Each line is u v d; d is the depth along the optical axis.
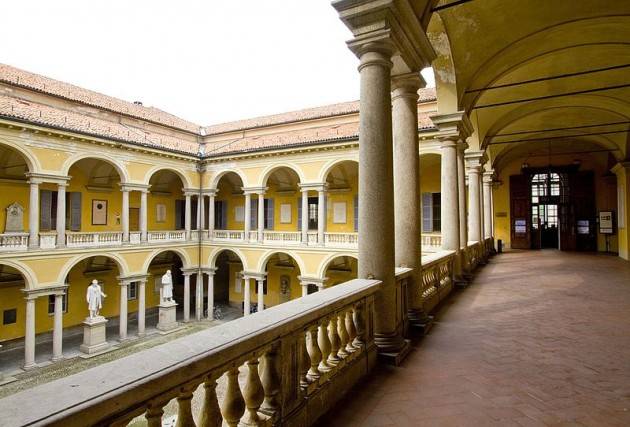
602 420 3.61
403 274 6.12
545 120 19.33
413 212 6.70
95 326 20.34
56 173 19.14
